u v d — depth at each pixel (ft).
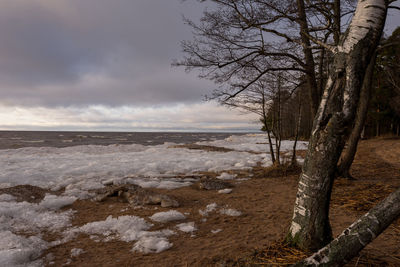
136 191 22.13
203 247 12.71
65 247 13.00
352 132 27.78
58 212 18.80
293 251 9.78
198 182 28.55
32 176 29.12
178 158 48.26
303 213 9.87
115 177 30.83
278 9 21.66
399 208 6.81
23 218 17.06
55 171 32.78
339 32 23.06
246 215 17.87
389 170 34.60
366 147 73.15
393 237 13.07
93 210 19.29
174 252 12.23
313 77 26.32
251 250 11.85
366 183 25.85
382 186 24.21
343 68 8.90
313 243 9.62
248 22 21.26
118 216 17.74
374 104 112.98
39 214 17.94
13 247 12.34
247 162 43.24
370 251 11.09
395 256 10.58
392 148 64.80
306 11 24.30
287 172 32.68
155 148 70.95
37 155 52.95
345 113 8.82
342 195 21.84
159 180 29.04
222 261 10.78
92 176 30.83
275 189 25.43
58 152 63.98
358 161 44.96
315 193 9.54
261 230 14.87
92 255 12.09
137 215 17.95
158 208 19.63
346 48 8.91
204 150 65.51
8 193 22.36
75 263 11.32
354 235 7.15
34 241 13.30
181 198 22.30
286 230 14.47
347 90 8.81
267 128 35.37
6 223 15.96
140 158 48.24
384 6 8.61
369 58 8.85
